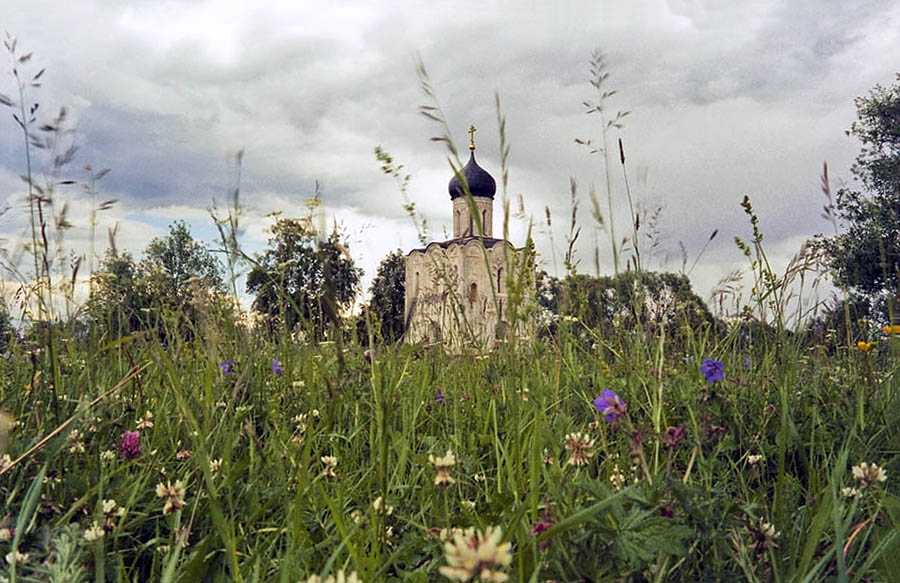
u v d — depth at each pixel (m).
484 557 0.83
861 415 2.51
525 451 1.96
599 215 2.47
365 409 3.01
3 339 3.67
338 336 1.58
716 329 3.63
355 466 2.49
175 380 1.95
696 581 1.55
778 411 2.71
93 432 2.49
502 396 2.88
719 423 2.41
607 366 2.96
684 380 2.90
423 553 1.74
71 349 3.33
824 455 2.28
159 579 1.74
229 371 3.12
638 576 1.32
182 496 1.80
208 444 2.25
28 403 2.72
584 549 1.30
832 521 1.78
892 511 1.57
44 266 2.65
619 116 2.58
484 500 2.15
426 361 3.43
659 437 1.64
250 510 1.99
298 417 2.77
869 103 28.91
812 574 1.46
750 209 3.10
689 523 1.53
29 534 1.73
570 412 2.66
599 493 1.44
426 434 2.93
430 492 2.10
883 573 1.54
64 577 1.49
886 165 24.64
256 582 1.50
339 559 1.62
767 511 1.90
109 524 1.77
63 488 2.07
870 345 3.45
